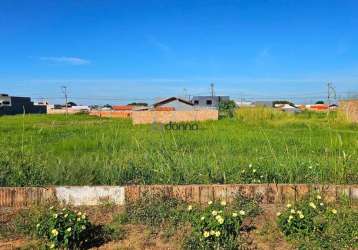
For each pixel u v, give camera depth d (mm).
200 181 6797
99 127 26047
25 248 4641
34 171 6883
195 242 4617
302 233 4898
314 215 5348
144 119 36469
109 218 5625
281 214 5223
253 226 5309
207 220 4766
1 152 8977
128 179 6898
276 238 4910
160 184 6691
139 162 7457
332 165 7562
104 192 6152
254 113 33625
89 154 10148
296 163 7449
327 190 6273
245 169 7234
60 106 87188
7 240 4887
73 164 7184
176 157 7793
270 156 8703
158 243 4816
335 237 4773
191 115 38375
